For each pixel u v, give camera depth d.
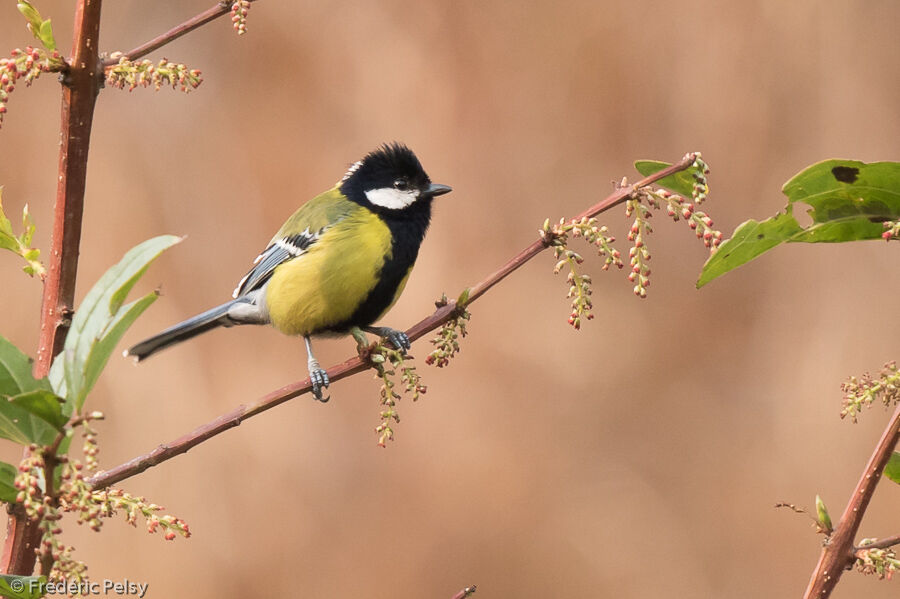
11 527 3.28
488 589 12.63
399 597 12.54
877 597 11.52
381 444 4.65
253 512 12.69
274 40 15.23
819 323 13.87
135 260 3.12
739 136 14.51
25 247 3.83
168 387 13.02
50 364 3.70
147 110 15.01
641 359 13.99
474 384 13.59
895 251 13.76
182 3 15.55
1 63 3.63
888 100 14.14
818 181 3.92
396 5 15.09
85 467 2.86
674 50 14.76
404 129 14.77
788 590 12.42
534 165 14.69
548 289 14.19
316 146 14.82
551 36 14.92
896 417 3.79
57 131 14.49
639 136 14.75
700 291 14.40
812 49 14.38
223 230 14.55
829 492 12.77
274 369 13.38
